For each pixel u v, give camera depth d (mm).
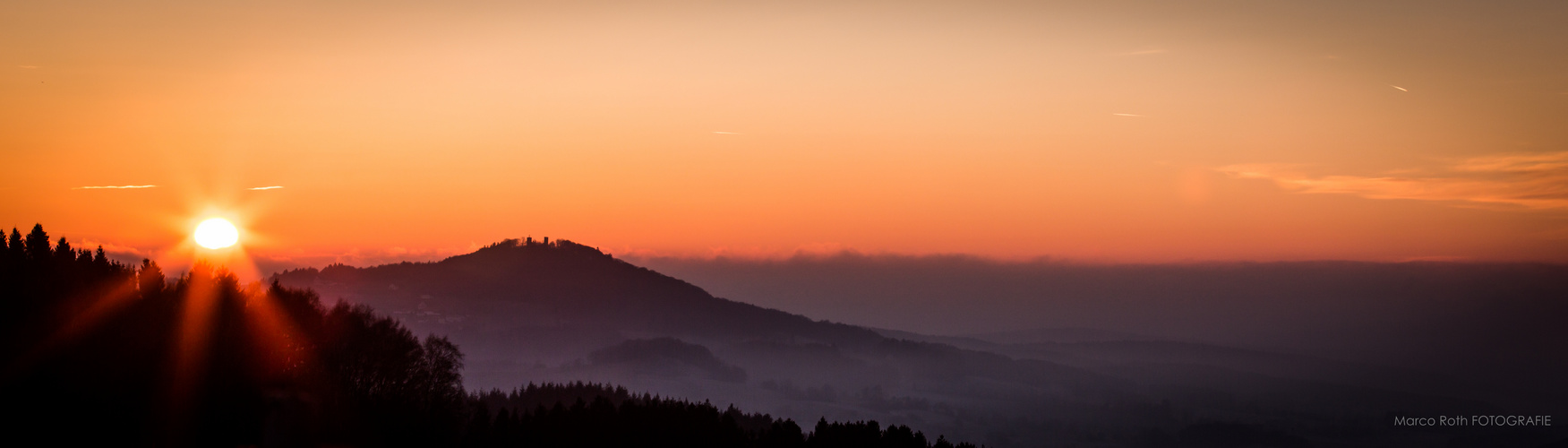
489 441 125500
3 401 82250
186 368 90625
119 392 85938
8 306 90438
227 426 90500
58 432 83188
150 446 86062
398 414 101188
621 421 152000
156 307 99250
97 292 101438
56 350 86062
